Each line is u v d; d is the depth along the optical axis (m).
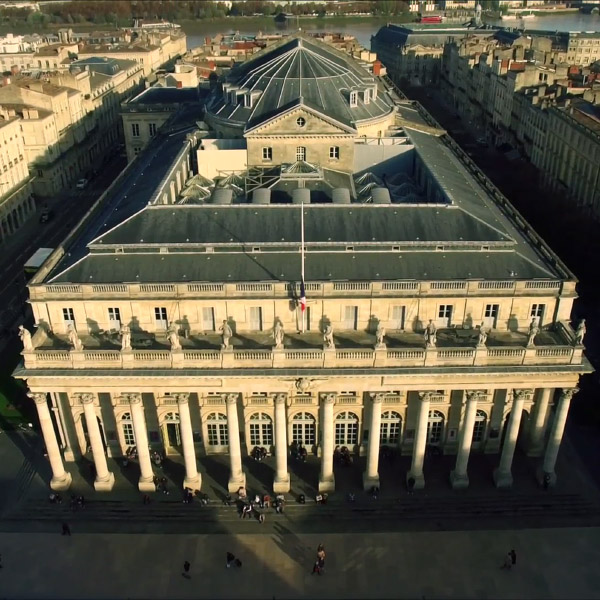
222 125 126.94
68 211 185.38
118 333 86.31
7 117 174.25
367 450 90.50
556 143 187.88
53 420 96.25
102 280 84.88
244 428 91.88
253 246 87.50
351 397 88.69
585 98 195.12
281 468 86.94
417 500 86.75
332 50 143.88
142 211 92.75
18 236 170.12
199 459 93.56
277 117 114.50
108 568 78.94
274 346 80.25
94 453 86.81
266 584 76.62
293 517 85.00
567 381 81.94
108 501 87.31
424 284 83.06
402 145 122.62
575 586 76.44
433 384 81.75
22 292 141.12
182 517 85.25
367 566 78.75
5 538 82.88
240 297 83.56
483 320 85.88
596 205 160.88
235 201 108.62
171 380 81.50
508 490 88.25
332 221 91.44
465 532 83.12
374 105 131.62
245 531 83.44
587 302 129.88
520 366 80.69
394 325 85.94
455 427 91.56
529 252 89.75
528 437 92.94
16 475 92.12
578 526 84.00
